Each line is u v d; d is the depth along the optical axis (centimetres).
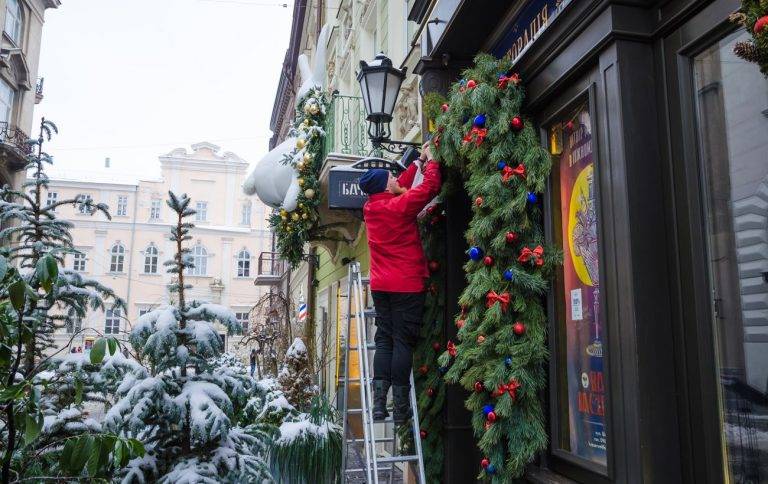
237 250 4212
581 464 286
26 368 344
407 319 369
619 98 255
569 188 320
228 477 352
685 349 237
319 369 832
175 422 356
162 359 360
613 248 255
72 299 356
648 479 230
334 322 1103
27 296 261
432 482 390
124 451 230
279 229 865
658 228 249
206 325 373
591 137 293
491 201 316
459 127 352
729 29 225
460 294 398
